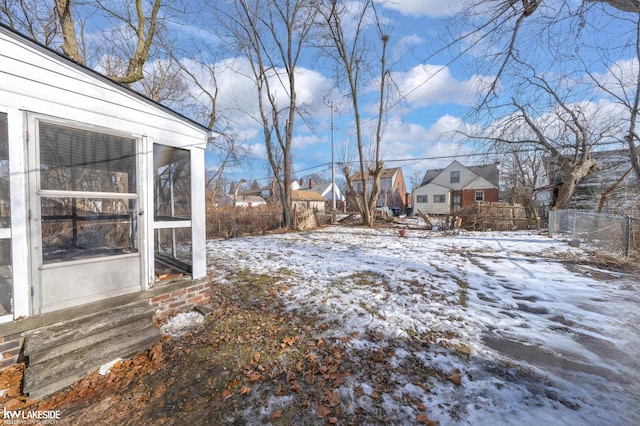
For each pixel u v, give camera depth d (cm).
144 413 194
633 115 484
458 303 377
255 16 1286
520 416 180
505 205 1375
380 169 1594
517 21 405
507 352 258
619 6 379
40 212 249
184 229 374
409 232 1280
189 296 364
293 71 1384
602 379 218
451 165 2856
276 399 203
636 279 479
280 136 1452
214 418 188
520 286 447
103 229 302
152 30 615
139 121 316
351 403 196
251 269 567
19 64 234
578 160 1149
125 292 305
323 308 362
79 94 271
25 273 240
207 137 391
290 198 1453
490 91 466
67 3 541
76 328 255
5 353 230
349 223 1770
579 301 382
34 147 244
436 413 184
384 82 1553
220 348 275
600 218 748
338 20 1391
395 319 327
